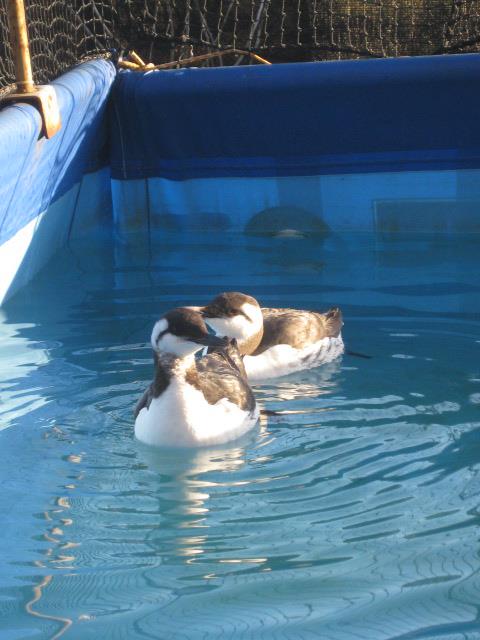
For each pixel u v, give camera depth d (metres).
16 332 9.86
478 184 13.21
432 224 13.46
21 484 6.83
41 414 7.99
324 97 13.09
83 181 13.46
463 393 8.27
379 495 6.55
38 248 11.93
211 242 13.38
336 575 5.53
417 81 12.87
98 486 6.80
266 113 13.30
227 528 6.16
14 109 10.48
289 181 13.58
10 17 10.84
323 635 4.94
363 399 8.26
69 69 13.54
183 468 7.08
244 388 7.92
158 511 6.41
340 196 13.54
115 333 9.80
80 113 12.45
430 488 6.61
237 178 13.70
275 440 7.53
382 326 9.90
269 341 9.05
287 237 13.54
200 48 18.70
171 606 5.27
